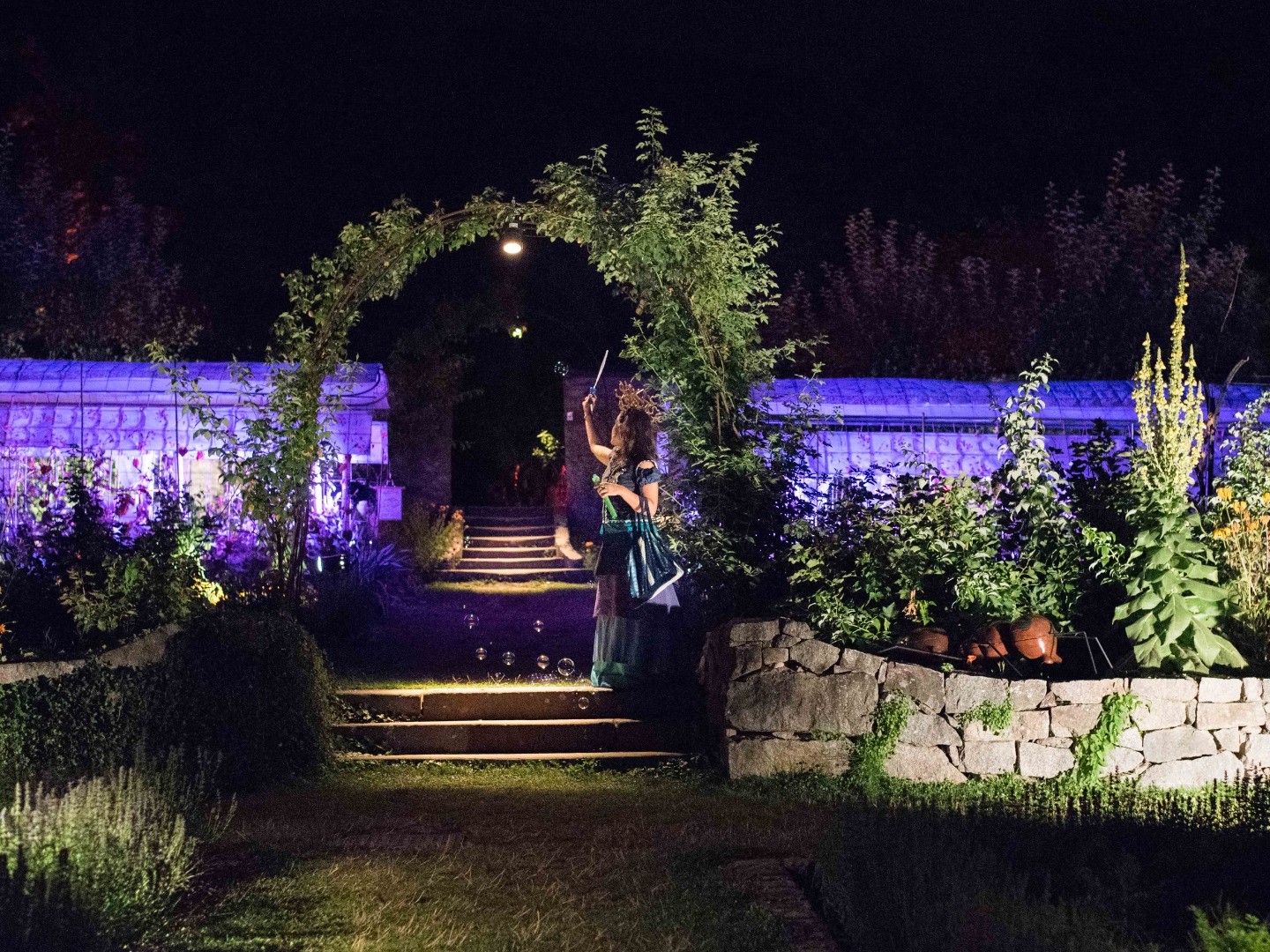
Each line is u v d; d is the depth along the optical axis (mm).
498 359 24828
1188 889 4977
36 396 13242
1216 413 10000
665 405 9922
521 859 5902
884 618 8609
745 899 5164
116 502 12422
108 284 18719
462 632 12781
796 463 9789
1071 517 8977
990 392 11984
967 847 5039
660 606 9359
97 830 4871
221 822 6668
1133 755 7789
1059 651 8648
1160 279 17219
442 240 10062
